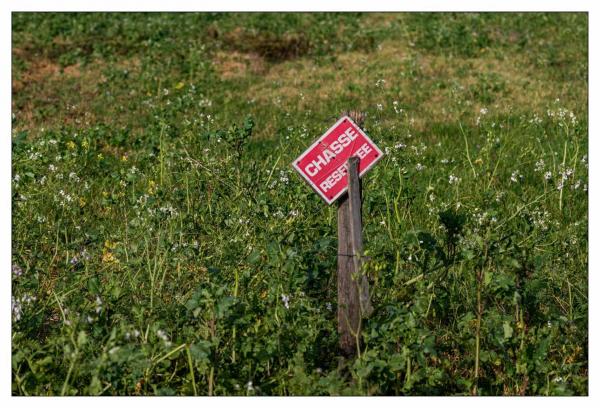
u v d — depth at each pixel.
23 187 8.35
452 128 12.73
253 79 17.05
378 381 5.14
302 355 5.22
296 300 5.67
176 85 15.78
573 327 6.00
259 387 5.12
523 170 10.45
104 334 5.43
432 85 16.08
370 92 15.64
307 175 5.36
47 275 6.68
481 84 15.74
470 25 21.94
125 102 15.05
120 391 5.21
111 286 5.96
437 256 5.51
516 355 5.50
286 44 19.86
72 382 5.02
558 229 7.96
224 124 12.72
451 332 5.87
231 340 5.38
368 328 5.29
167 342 4.96
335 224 7.72
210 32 21.23
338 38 21.02
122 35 20.80
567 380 5.51
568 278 6.75
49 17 23.03
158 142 10.45
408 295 5.60
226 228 7.36
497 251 5.84
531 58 18.67
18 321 5.67
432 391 5.23
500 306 6.15
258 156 10.87
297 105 14.66
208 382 5.31
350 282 5.39
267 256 6.47
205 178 8.34
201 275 6.69
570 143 10.77
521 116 12.92
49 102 15.07
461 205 7.75
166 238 7.23
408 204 8.10
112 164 10.64
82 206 8.64
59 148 10.91
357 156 5.36
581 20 22.77
